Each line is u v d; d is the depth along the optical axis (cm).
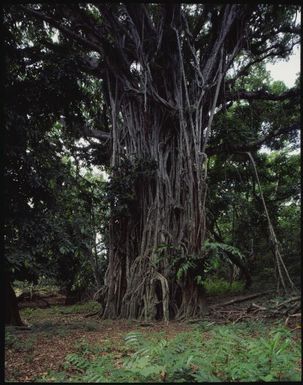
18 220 787
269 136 1246
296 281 1180
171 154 1032
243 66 1234
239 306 939
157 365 360
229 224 1669
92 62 1115
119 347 523
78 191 1412
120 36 1023
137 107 1077
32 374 407
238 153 1301
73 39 1052
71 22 1019
